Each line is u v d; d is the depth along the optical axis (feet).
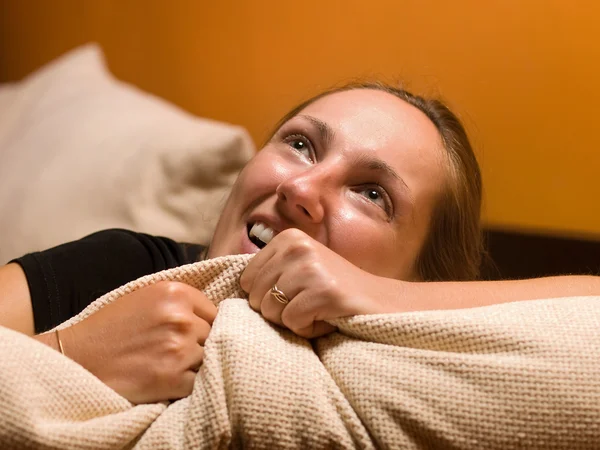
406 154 2.53
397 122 2.60
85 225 3.97
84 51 5.46
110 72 5.82
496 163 4.04
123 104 4.65
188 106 5.38
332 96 2.79
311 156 2.56
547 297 2.11
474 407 1.60
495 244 3.88
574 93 3.78
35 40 6.34
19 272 2.72
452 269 2.89
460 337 1.72
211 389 1.64
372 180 2.47
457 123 3.01
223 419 1.59
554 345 1.68
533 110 3.91
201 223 3.99
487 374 1.63
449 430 1.58
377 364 1.71
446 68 4.14
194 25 5.23
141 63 5.59
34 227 4.11
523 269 3.80
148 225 3.88
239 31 5.00
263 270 1.94
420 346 1.75
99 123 4.49
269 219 2.42
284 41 4.79
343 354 1.77
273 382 1.63
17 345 1.62
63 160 4.35
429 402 1.62
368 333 1.80
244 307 1.94
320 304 1.83
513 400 1.60
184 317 1.82
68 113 4.77
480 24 4.01
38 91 5.36
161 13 5.40
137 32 5.57
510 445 1.57
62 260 2.87
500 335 1.71
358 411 1.65
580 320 1.78
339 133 2.50
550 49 3.82
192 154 3.95
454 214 2.80
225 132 4.00
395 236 2.49
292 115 3.05
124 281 3.01
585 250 3.63
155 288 1.90
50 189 4.21
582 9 3.71
